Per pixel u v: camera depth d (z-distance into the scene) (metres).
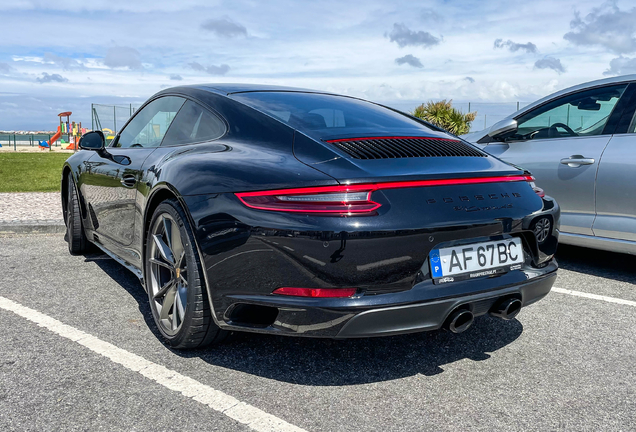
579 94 4.19
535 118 4.45
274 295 2.03
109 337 2.63
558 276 3.99
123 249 3.28
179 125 2.98
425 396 2.12
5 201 7.26
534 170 4.26
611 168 3.78
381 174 2.00
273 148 2.31
